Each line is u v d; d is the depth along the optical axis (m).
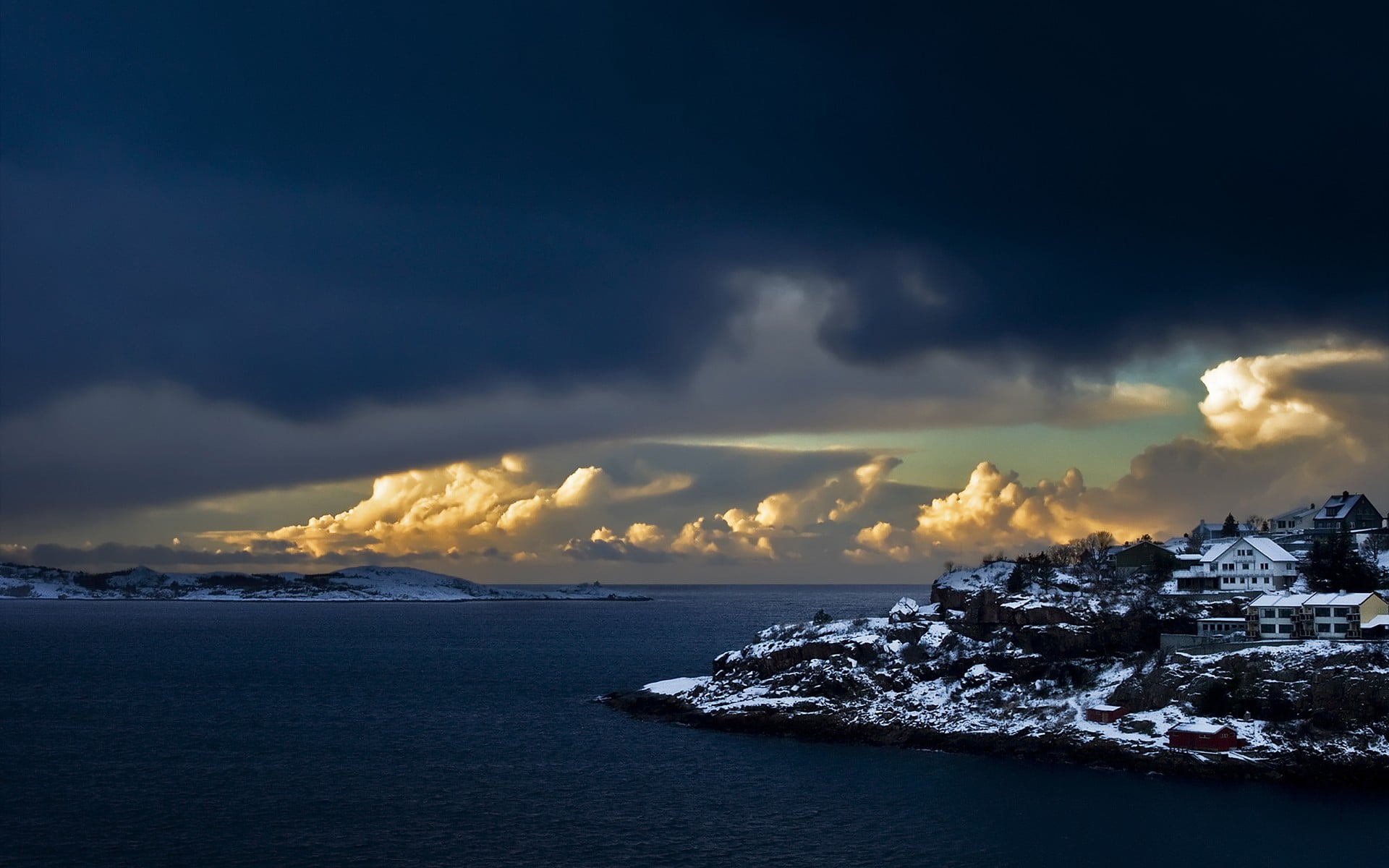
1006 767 182.00
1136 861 134.50
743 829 148.12
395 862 134.88
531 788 170.12
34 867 133.25
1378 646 187.25
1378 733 175.00
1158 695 193.12
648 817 154.00
